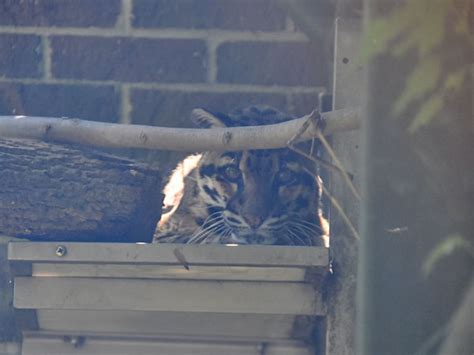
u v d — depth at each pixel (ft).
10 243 25.21
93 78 37.22
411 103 18.93
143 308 25.76
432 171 19.10
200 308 25.67
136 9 37.17
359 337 19.53
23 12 37.11
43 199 26.05
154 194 27.35
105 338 26.66
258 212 33.42
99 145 28.12
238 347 26.43
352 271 25.68
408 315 19.29
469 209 19.04
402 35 17.81
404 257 19.29
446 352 18.42
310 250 24.93
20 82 37.17
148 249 24.93
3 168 25.96
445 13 17.52
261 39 37.06
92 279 25.79
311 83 37.04
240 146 27.02
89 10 37.22
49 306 25.79
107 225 26.43
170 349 26.55
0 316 34.30
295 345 26.48
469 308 18.37
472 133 18.92
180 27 37.14
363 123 19.42
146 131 27.68
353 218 26.00
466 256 19.06
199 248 24.73
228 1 37.11
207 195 34.99
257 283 25.57
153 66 37.17
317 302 25.57
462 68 18.31
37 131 27.96
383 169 19.27
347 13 26.99
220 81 37.11
